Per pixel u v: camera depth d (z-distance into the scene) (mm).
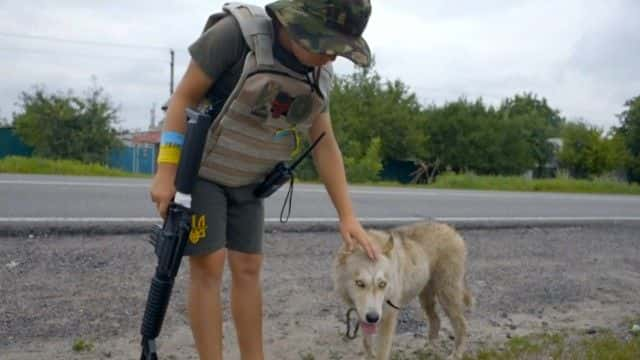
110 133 36281
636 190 30203
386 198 14930
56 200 10000
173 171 2934
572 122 53625
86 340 4375
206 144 2957
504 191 22766
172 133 2930
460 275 5074
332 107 43781
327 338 4840
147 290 5426
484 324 5484
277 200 12109
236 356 4363
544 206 15062
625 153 48656
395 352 4832
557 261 7949
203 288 3186
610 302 6391
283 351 4531
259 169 3160
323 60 2793
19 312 4723
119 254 6406
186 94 2932
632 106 48938
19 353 4098
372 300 4156
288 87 2857
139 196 11180
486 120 51750
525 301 6176
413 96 47812
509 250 8352
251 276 3430
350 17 2752
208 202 3094
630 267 7984
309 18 2707
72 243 6738
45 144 35219
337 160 3477
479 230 9922
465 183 27359
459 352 4879
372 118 44500
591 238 9844
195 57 2887
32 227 7160
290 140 3115
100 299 5133
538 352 4594
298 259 6887
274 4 2803
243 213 3320
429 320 5203
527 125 58250
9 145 36375
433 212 12062
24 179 14219
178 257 2926
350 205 3510
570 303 6234
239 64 2885
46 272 5660
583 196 21297
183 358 4234
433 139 51125
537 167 58969
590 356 4434
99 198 10602
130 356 4191
